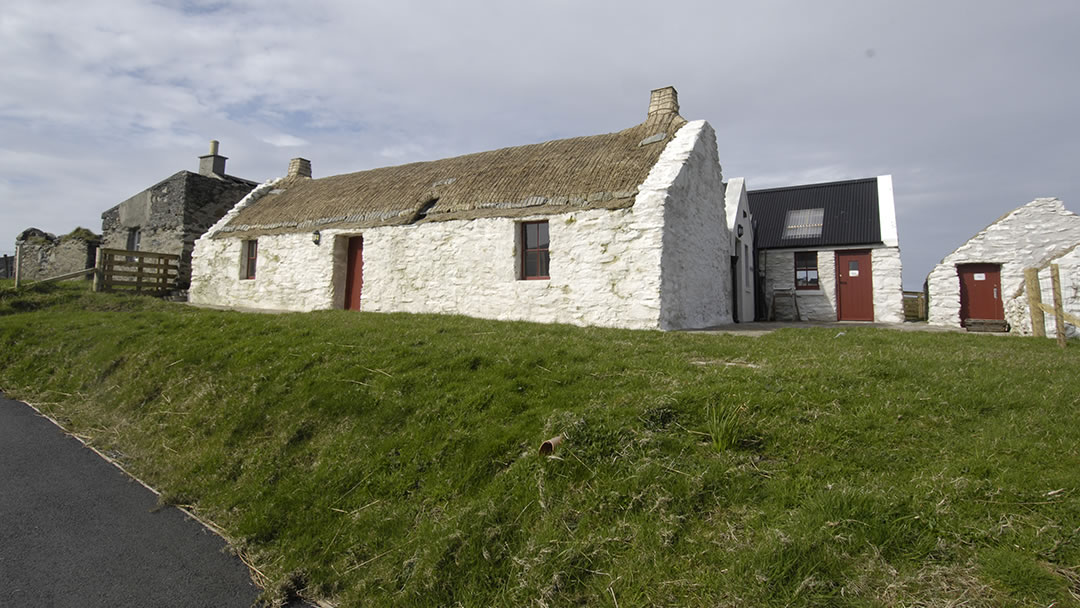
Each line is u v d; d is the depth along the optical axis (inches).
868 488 145.6
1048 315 456.4
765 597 122.4
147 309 549.6
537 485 168.2
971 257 695.1
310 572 164.7
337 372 267.1
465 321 407.5
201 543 183.3
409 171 714.2
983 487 143.9
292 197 774.5
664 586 131.7
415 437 206.8
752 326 537.0
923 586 119.6
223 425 248.2
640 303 434.6
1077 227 655.1
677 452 174.2
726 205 716.0
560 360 264.8
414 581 149.9
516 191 533.3
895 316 735.7
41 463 241.8
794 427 179.2
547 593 136.9
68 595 154.5
